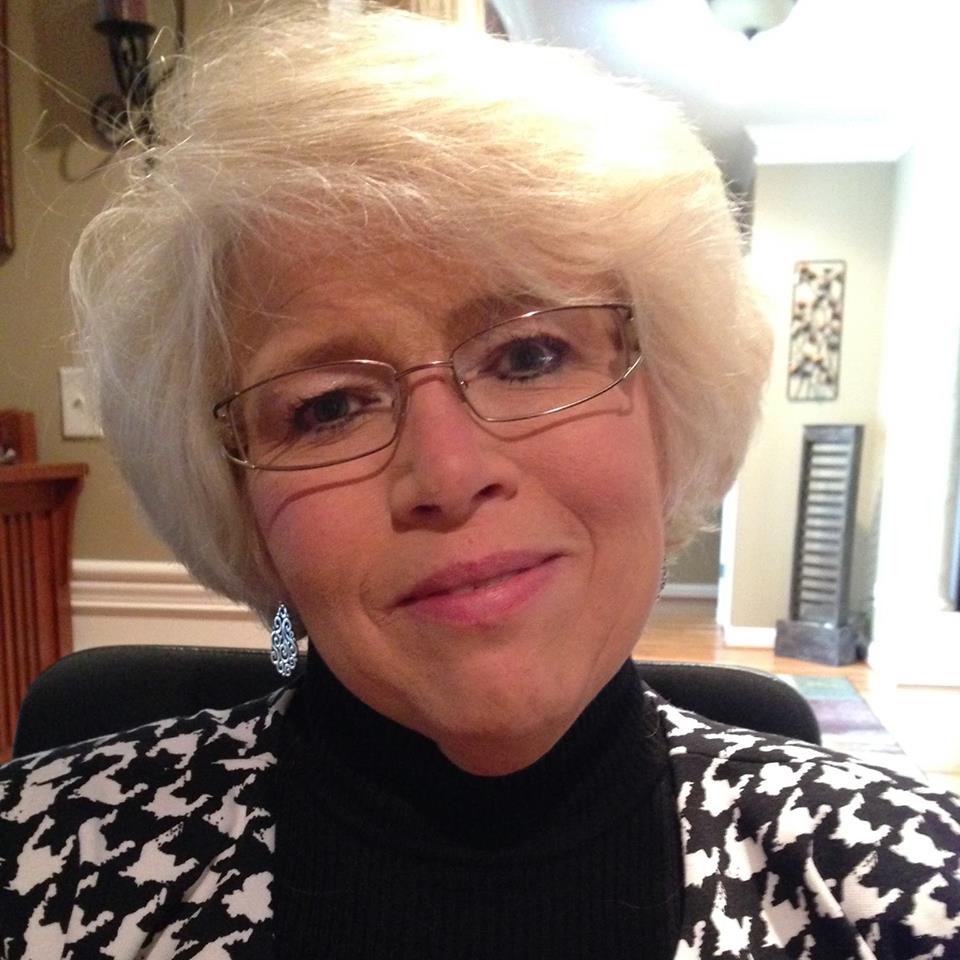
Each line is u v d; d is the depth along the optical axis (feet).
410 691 1.76
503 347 1.72
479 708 1.71
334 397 1.75
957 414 11.02
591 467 1.72
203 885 2.08
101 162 4.10
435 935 1.97
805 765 2.16
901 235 11.63
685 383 2.03
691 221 1.92
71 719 3.10
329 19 1.85
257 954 1.98
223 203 1.67
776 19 7.73
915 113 10.94
